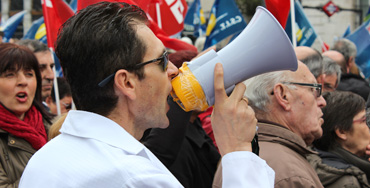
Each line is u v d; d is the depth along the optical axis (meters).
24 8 16.17
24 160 3.21
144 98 1.65
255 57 1.84
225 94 1.78
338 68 4.98
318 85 2.66
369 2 14.95
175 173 3.13
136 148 1.58
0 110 3.29
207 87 1.79
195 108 1.82
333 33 16.27
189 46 5.76
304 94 2.63
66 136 1.62
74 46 1.60
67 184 1.48
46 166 1.55
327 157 3.15
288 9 4.25
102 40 1.56
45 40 7.19
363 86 5.06
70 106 5.51
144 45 1.62
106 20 1.59
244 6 13.96
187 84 1.78
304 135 2.70
